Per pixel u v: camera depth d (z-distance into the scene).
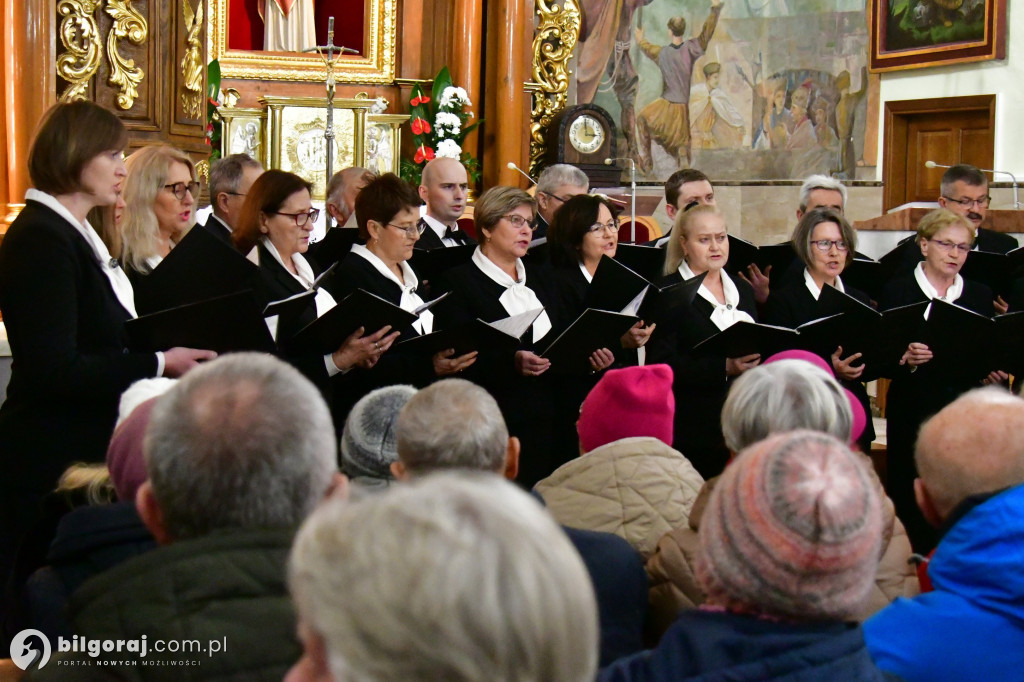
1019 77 11.00
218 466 1.43
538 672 0.86
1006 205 11.04
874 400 7.66
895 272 5.48
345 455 2.31
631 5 12.79
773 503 1.43
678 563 2.19
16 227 3.04
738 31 13.12
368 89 10.56
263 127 9.71
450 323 4.45
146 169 3.68
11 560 3.04
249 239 4.15
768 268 5.28
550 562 0.87
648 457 2.56
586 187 6.21
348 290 4.30
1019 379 4.87
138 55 6.04
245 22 10.56
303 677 0.98
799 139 12.90
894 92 12.13
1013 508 1.91
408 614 0.84
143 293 3.42
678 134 13.09
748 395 2.19
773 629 1.44
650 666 1.48
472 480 0.92
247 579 1.41
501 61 10.66
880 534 1.45
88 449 3.09
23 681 1.59
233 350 3.27
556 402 4.54
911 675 1.88
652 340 4.50
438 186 6.21
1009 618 1.87
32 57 5.70
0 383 4.71
